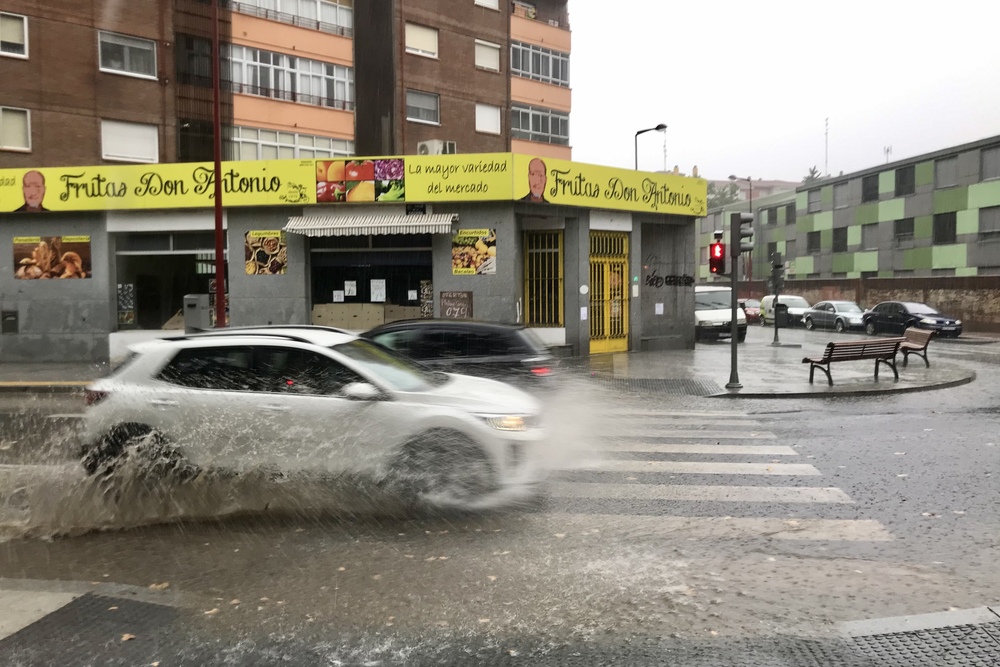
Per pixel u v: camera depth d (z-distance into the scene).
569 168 20.14
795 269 53.41
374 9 29.77
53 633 3.83
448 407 6.12
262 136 27.77
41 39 24.53
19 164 24.36
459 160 19.00
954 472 7.51
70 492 6.33
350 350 6.58
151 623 3.96
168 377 6.36
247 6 27.45
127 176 19.80
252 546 5.23
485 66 33.31
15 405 12.80
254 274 19.89
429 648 3.68
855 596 4.32
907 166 42.59
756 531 5.58
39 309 20.25
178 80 26.61
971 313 35.12
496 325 9.77
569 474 7.43
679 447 8.87
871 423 10.67
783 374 16.67
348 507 6.08
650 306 24.28
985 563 4.88
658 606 4.18
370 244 20.05
